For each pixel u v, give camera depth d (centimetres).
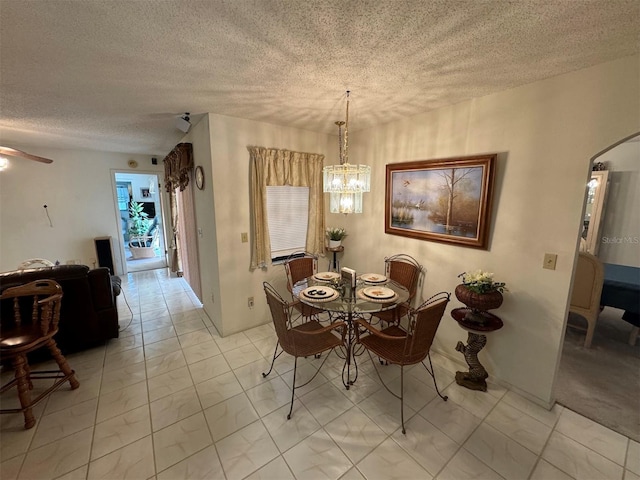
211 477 155
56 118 281
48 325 205
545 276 199
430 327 192
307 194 360
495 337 231
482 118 223
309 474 157
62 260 480
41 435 181
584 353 272
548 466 161
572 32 134
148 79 189
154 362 262
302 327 247
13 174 432
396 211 300
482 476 156
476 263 238
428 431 185
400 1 112
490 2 113
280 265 345
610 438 179
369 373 248
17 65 166
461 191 239
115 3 112
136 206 729
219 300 304
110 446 174
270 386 230
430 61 164
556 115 185
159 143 424
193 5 114
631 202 409
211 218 295
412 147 280
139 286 488
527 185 203
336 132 350
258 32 135
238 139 289
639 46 145
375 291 239
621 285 280
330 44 146
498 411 202
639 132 156
